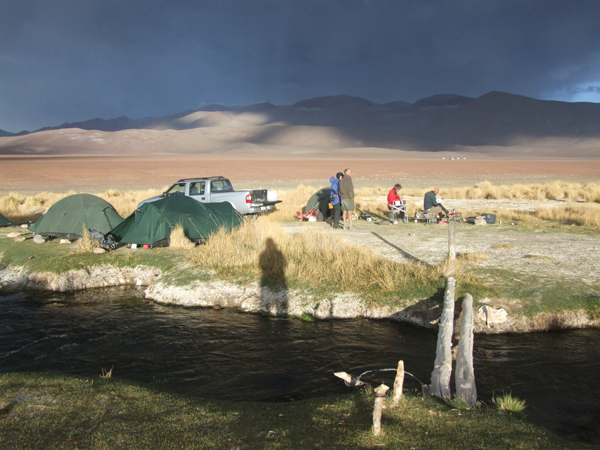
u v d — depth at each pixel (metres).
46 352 6.36
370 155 169.75
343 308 7.64
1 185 38.31
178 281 8.90
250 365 5.86
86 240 11.25
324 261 9.12
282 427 3.66
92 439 3.44
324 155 168.75
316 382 5.35
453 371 5.19
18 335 7.02
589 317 7.04
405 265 8.70
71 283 9.62
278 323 7.38
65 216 12.54
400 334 6.82
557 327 6.91
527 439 3.42
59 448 3.30
